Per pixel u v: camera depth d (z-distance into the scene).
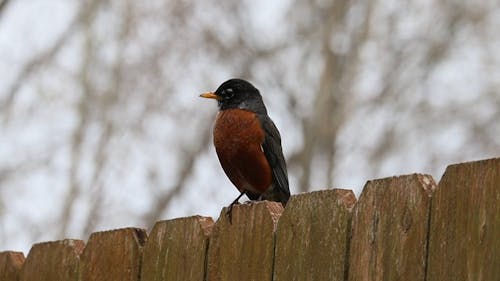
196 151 23.73
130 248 7.79
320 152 24.50
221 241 7.13
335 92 25.45
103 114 24.00
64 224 21.77
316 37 26.19
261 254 6.80
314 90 25.56
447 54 25.69
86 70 24.66
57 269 8.37
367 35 25.98
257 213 6.90
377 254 5.99
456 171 5.64
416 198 5.83
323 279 6.30
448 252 5.60
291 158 24.77
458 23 25.94
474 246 5.47
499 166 5.41
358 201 6.18
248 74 25.78
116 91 24.47
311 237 6.44
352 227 6.18
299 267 6.49
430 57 25.72
